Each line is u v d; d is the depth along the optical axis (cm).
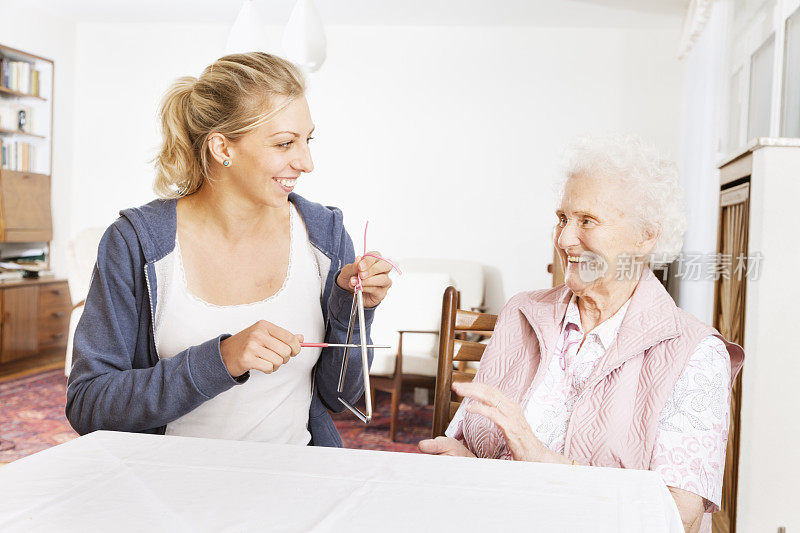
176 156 142
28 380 522
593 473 100
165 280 139
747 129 354
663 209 128
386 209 606
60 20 620
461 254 599
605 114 582
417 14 563
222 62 138
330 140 611
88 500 87
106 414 128
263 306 144
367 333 153
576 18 557
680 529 90
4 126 580
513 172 591
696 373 123
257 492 90
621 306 134
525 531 79
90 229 475
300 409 153
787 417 202
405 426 443
